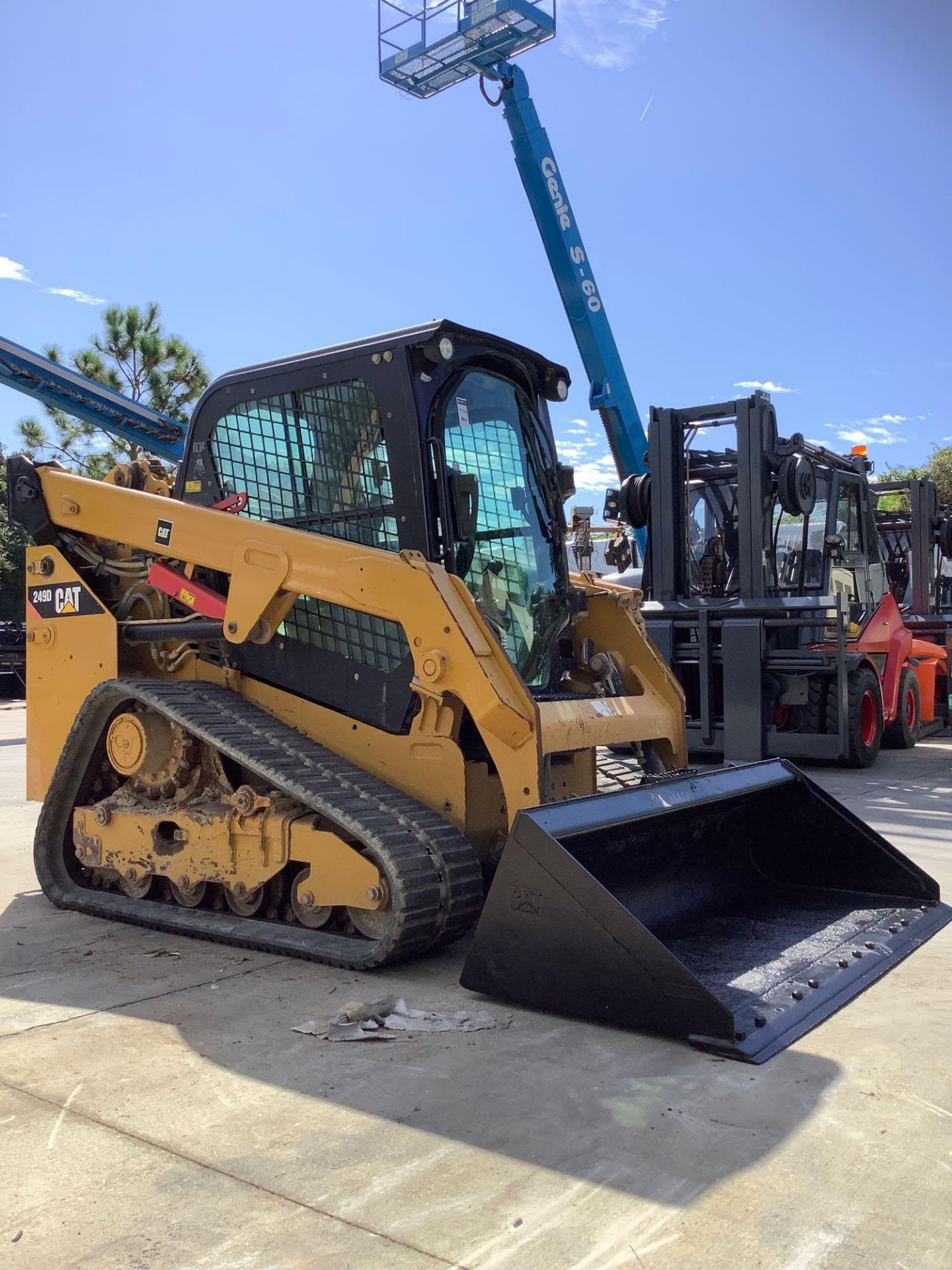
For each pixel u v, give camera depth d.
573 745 4.36
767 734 9.45
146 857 4.97
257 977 4.15
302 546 4.60
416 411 4.52
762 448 9.48
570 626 5.53
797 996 3.63
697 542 10.30
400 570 4.30
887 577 13.78
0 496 24.17
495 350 4.89
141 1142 2.78
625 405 14.53
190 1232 2.35
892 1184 2.53
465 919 4.16
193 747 4.98
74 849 5.45
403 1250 2.27
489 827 4.58
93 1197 2.51
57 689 5.54
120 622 5.33
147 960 4.41
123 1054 3.38
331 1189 2.53
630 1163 2.63
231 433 5.19
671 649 9.77
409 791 4.51
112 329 21.88
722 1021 3.29
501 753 4.14
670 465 10.12
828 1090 3.05
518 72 14.09
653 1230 2.33
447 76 14.21
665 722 5.30
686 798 4.18
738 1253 2.25
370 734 4.62
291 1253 2.27
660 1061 3.26
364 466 4.70
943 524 13.75
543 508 5.22
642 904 4.27
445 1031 3.53
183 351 22.05
